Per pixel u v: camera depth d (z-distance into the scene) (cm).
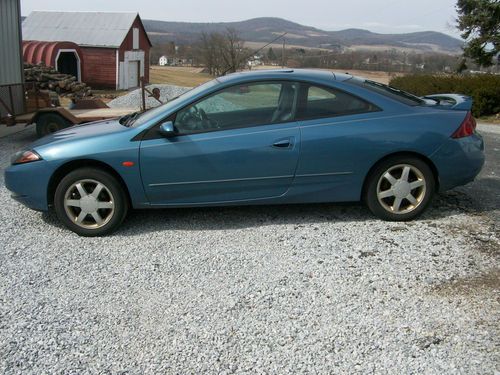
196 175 450
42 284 368
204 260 403
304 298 344
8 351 290
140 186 451
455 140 455
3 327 313
